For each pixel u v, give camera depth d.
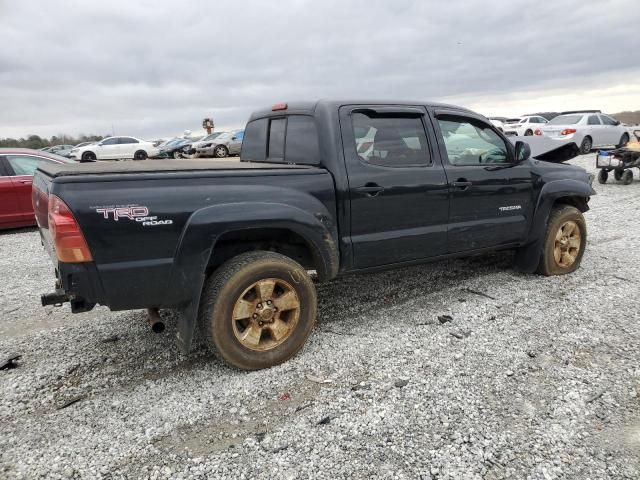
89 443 2.47
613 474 2.15
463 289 4.65
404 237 3.78
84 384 3.07
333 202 3.40
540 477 2.14
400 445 2.38
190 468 2.27
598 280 4.79
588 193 4.95
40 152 9.10
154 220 2.72
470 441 2.39
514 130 24.27
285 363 3.25
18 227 8.95
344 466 2.25
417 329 3.74
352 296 4.55
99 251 2.62
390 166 3.70
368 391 2.87
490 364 3.15
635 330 3.60
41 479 2.21
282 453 2.35
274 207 3.05
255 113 4.51
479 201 4.23
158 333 3.84
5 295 5.04
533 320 3.84
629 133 20.30
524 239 4.73
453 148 4.11
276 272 3.12
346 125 3.53
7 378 3.18
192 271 2.86
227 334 3.02
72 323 4.15
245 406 2.77
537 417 2.57
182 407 2.78
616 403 2.68
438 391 2.85
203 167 3.14
